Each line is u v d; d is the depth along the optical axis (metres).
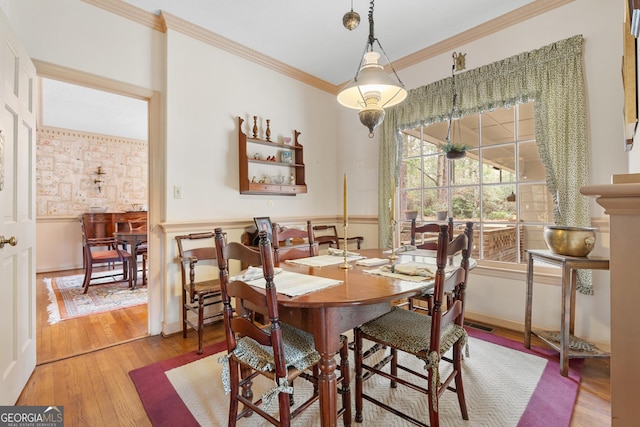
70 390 1.79
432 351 1.31
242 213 3.12
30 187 1.90
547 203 2.56
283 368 1.17
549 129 2.34
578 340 2.14
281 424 1.20
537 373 1.93
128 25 2.47
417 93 3.13
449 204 3.11
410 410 1.62
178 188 2.67
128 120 4.82
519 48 2.53
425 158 3.29
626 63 1.45
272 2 2.39
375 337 1.51
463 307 1.57
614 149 2.12
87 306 3.28
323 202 3.93
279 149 3.46
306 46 3.05
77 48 2.24
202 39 2.80
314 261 1.97
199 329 2.30
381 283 1.42
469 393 1.74
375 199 3.69
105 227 5.18
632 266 0.61
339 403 1.71
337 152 4.10
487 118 2.87
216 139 2.92
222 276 1.36
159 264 2.62
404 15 2.55
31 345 1.92
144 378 1.92
